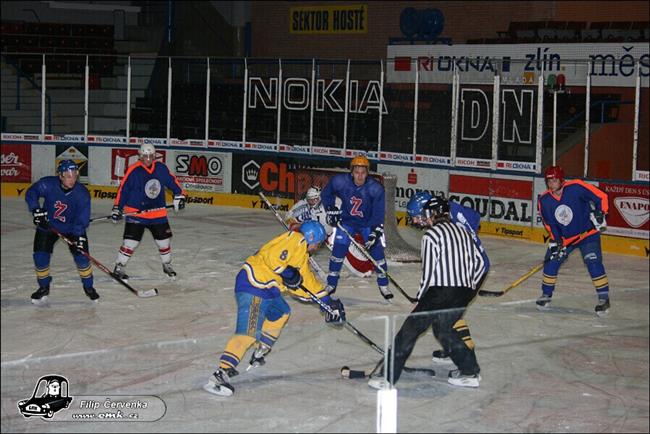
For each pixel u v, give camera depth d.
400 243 10.97
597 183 11.74
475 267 5.79
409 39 18.58
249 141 15.58
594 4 17.08
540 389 5.62
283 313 5.84
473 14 18.31
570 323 6.96
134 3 23.30
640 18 16.66
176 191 9.16
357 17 20.39
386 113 14.05
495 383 5.69
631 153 15.34
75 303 8.20
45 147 16.11
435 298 5.64
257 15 22.08
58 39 21.20
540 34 16.80
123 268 9.10
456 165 13.17
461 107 13.80
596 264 8.07
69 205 8.03
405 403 5.33
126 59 21.72
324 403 5.00
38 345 6.77
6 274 9.43
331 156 14.42
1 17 21.83
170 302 8.30
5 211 14.18
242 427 4.67
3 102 19.75
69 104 20.28
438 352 5.66
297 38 21.44
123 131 19.00
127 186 8.91
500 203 12.71
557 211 8.11
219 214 14.47
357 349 5.31
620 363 6.11
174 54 21.19
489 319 6.50
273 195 14.98
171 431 4.57
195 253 10.92
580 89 16.52
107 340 6.94
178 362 5.01
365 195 8.51
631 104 15.62
